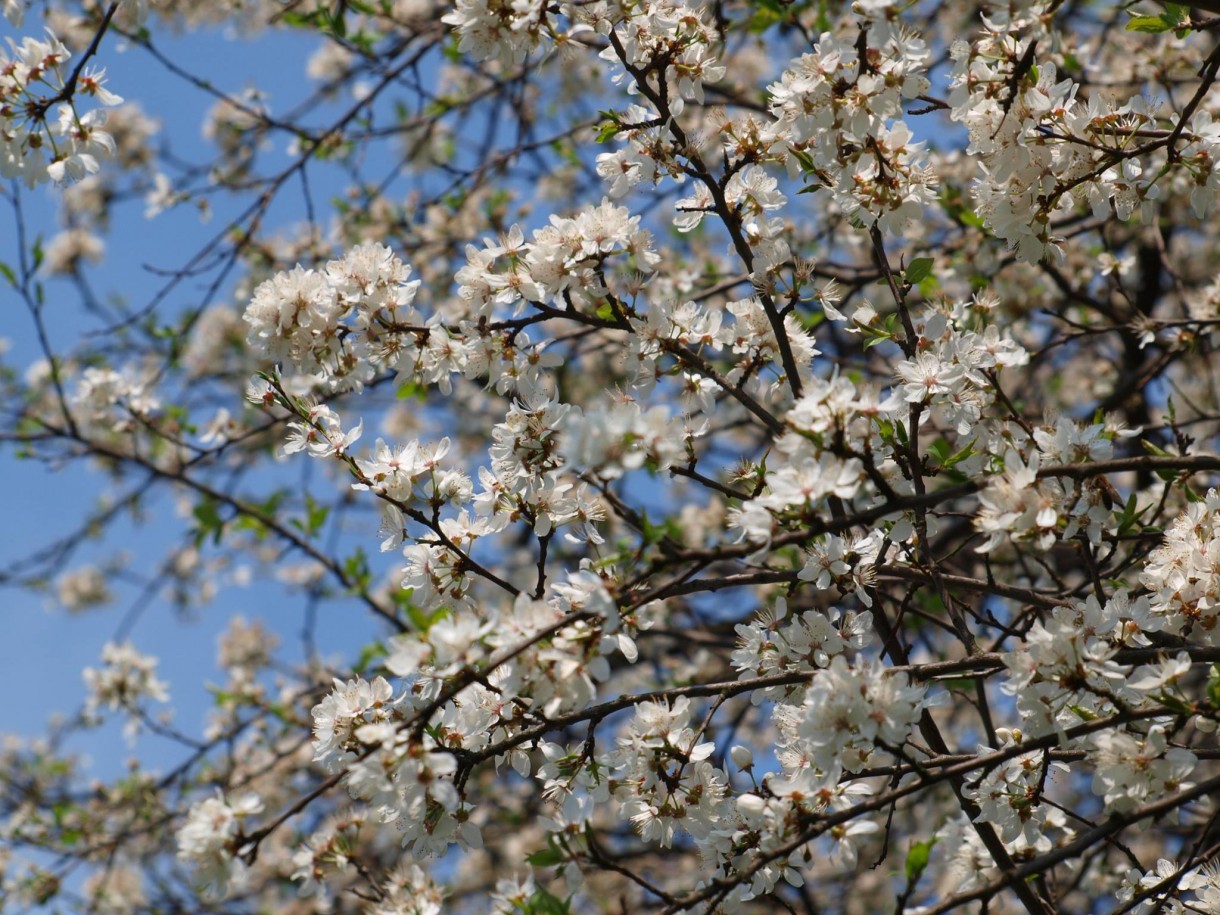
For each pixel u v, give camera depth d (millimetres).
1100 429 2961
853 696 2488
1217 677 2607
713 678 6719
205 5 7273
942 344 3043
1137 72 6027
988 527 2590
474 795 7941
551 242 3088
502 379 3201
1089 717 2594
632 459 2359
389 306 3172
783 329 3176
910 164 3166
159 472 6059
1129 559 3336
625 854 6695
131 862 7598
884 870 7027
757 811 2768
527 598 2535
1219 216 7465
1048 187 3168
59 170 3365
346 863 3121
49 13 6676
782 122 3168
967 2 6426
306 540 6145
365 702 2818
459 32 3297
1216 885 3088
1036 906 2906
